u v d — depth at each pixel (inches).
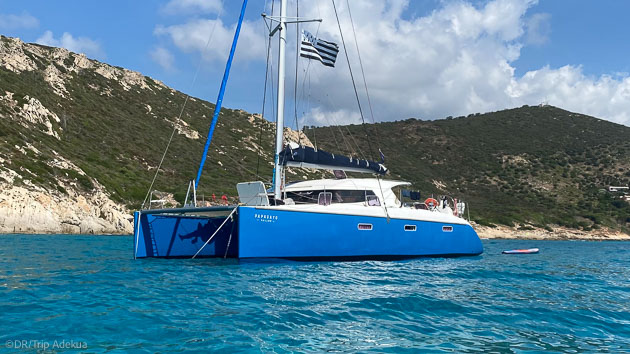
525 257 619.2
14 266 340.2
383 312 202.8
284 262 365.4
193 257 407.8
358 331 169.9
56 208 1093.8
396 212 421.1
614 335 178.4
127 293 229.3
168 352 137.7
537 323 192.5
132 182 1427.2
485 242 1334.9
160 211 389.4
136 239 396.2
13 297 212.1
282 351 142.8
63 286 247.3
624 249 1052.5
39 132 1449.3
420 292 254.2
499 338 166.7
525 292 273.9
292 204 405.7
